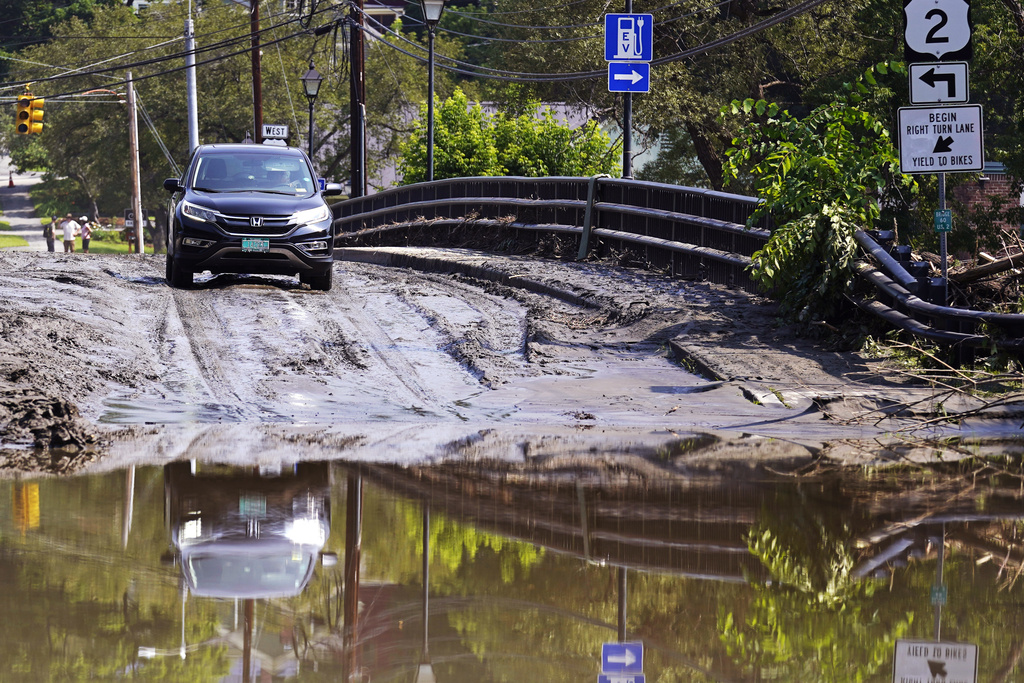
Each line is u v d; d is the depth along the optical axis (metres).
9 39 185.75
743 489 11.20
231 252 27.27
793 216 23.84
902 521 9.84
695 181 91.44
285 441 13.86
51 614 6.88
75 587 7.48
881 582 7.94
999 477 11.90
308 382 18.09
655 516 9.96
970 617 7.12
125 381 17.50
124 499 10.32
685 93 72.31
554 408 16.81
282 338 21.11
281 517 9.69
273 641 6.46
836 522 9.77
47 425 13.80
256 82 84.88
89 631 6.56
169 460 12.42
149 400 16.48
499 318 24.42
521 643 6.52
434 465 12.38
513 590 7.62
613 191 34.94
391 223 57.06
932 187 53.56
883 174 24.77
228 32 133.12
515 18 80.50
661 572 8.16
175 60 134.88
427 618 6.95
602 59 75.19
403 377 18.92
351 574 7.93
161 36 136.50
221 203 27.67
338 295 27.27
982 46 53.47
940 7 19.66
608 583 7.84
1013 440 14.48
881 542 9.08
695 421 15.84
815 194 23.22
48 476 11.44
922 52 19.77
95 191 159.25
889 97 60.97
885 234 22.77
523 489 11.09
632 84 37.22
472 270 33.53
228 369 18.72
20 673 5.84
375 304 25.69
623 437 14.52
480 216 44.75
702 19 73.19
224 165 30.08
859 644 6.55
